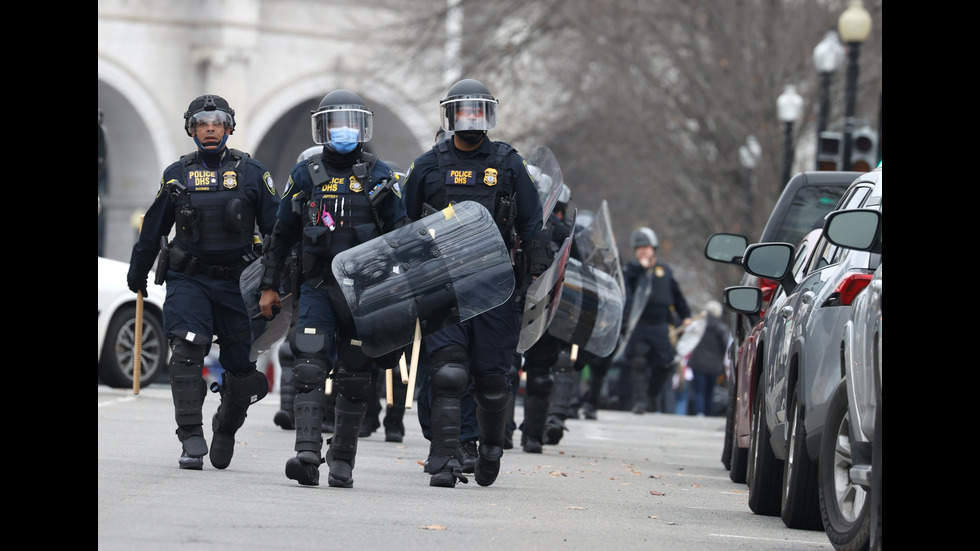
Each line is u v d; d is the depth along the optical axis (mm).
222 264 27172
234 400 27516
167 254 27078
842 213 19938
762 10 100500
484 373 26125
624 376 73875
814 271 24438
